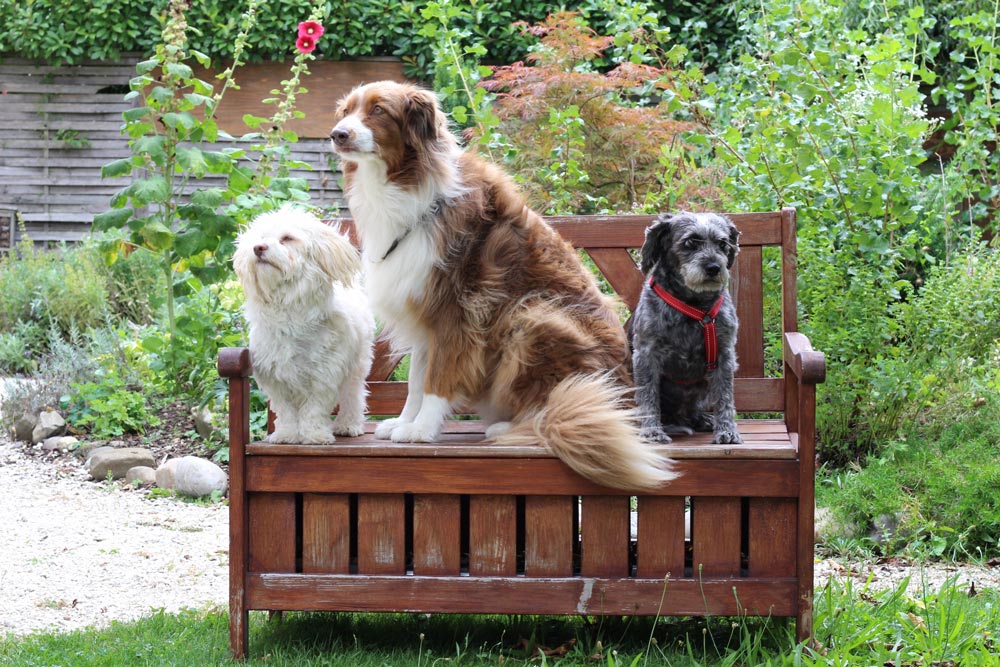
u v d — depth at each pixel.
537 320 3.53
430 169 3.55
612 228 4.20
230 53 10.55
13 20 10.78
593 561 3.36
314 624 3.84
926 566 4.67
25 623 3.94
